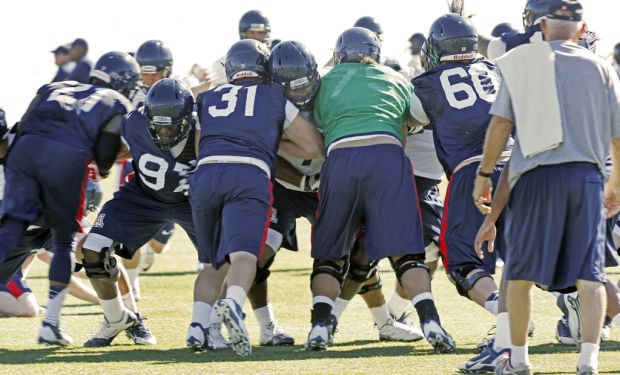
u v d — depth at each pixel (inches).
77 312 1079.6
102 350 831.1
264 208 784.3
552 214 638.5
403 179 808.9
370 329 959.0
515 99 649.6
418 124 854.5
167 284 1314.0
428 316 794.2
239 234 770.8
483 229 704.4
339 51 868.6
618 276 1346.0
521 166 646.5
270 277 1355.8
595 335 636.7
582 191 633.6
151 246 1396.4
